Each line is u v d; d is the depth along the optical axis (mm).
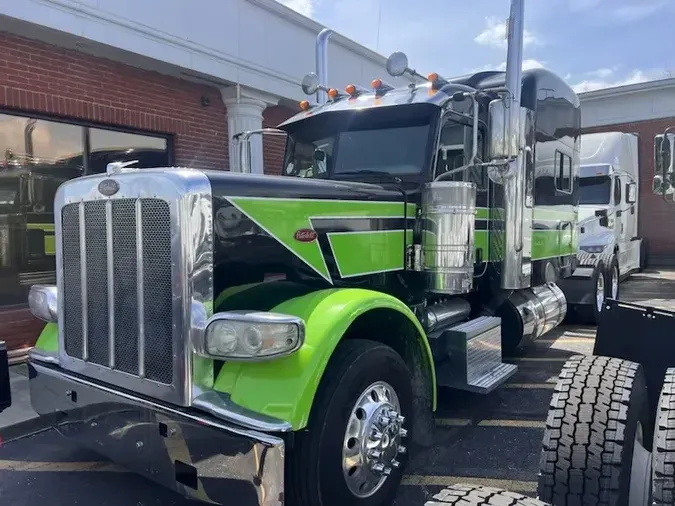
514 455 3881
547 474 2303
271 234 3043
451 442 4105
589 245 9375
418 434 3508
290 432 2551
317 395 2684
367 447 2883
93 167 6855
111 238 2881
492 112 4137
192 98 7812
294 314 2807
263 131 5191
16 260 6195
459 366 4078
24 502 3318
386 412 2982
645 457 2432
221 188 2791
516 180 4770
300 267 3217
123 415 2822
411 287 4148
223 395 2588
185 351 2602
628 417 2314
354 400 2805
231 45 7809
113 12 6293
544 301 6078
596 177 11125
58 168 6512
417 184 4223
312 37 9227
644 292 11422
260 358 2486
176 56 7016
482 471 3641
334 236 3445
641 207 16797
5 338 5918
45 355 3408
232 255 2826
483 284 4957
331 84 9703
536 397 5090
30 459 3916
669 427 2094
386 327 3396
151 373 2754
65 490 3461
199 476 2516
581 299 8164
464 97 4047
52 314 3438
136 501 3318
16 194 6164
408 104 4336
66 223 3189
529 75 5410
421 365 3469
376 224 3771
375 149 4492
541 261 5965
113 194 2852
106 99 6770
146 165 7457
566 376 2562
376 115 4531
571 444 2291
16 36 5898
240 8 7914
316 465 2629
